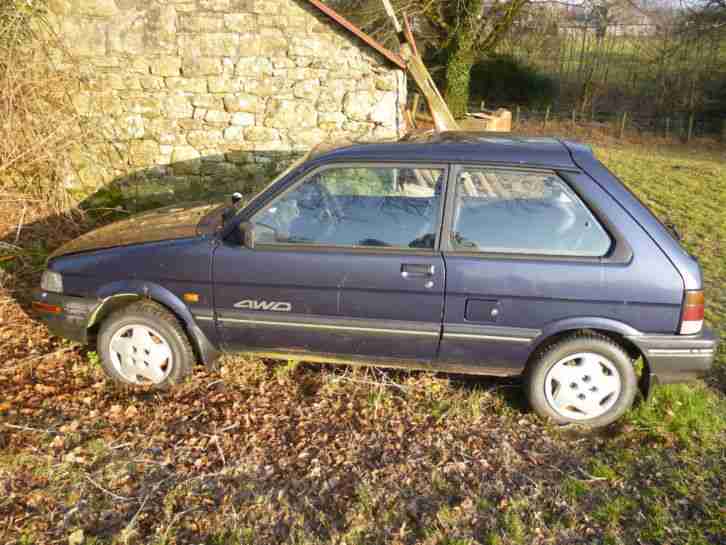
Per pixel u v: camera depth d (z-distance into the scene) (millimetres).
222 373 4047
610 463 3262
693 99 22109
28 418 3564
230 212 3789
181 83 7902
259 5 7637
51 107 7012
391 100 8039
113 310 3926
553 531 2771
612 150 17172
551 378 3477
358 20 17453
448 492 3029
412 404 3760
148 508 2893
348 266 3422
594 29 23422
